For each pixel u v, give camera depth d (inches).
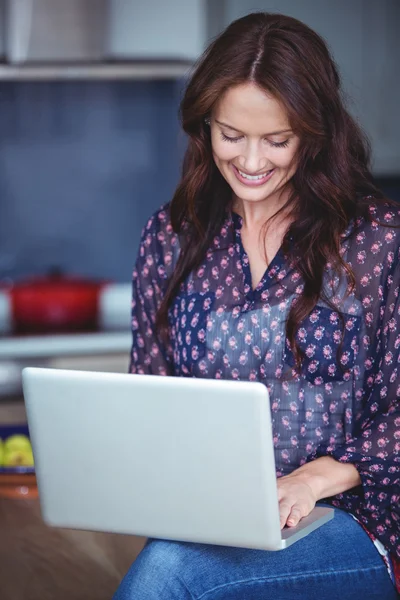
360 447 80.4
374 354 82.8
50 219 185.9
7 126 183.0
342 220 82.7
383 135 173.8
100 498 72.6
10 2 159.8
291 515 73.2
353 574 77.5
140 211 187.8
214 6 166.9
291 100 76.9
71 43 162.2
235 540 69.2
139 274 92.6
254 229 86.3
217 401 66.3
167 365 92.7
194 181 86.9
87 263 187.6
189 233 89.0
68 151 185.0
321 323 82.3
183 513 70.1
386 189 185.6
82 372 70.4
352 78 171.0
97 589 99.1
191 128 85.0
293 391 82.6
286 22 79.5
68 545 101.3
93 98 184.1
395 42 170.9
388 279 82.5
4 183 184.1
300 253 83.1
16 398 157.2
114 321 174.2
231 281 85.7
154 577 73.1
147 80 184.5
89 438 71.2
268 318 83.4
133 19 165.2
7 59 162.7
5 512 106.2
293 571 75.7
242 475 67.3
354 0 169.0
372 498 80.0
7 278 185.6
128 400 68.9
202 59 82.2
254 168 79.6
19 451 114.6
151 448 69.4
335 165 82.3
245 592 74.4
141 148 186.2
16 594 98.4
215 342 84.9
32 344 157.6
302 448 82.7
